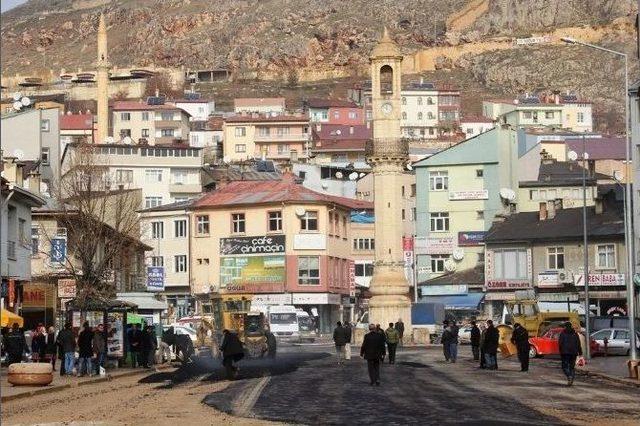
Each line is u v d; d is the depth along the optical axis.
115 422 37.22
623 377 59.75
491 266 128.62
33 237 94.06
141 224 132.88
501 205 143.62
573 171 152.88
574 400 46.16
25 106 146.88
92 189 110.25
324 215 141.25
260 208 141.38
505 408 41.94
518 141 153.12
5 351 66.81
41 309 84.69
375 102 118.19
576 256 123.00
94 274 87.56
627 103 75.00
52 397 49.72
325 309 141.38
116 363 73.25
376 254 117.25
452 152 145.50
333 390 51.91
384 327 114.56
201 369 73.12
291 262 139.50
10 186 76.88
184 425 35.88
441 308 122.12
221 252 143.12
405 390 51.69
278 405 43.62
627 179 73.50
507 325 91.38
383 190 117.50
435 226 145.25
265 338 82.06
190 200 153.25
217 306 84.19
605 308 120.25
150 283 96.56
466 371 67.38
